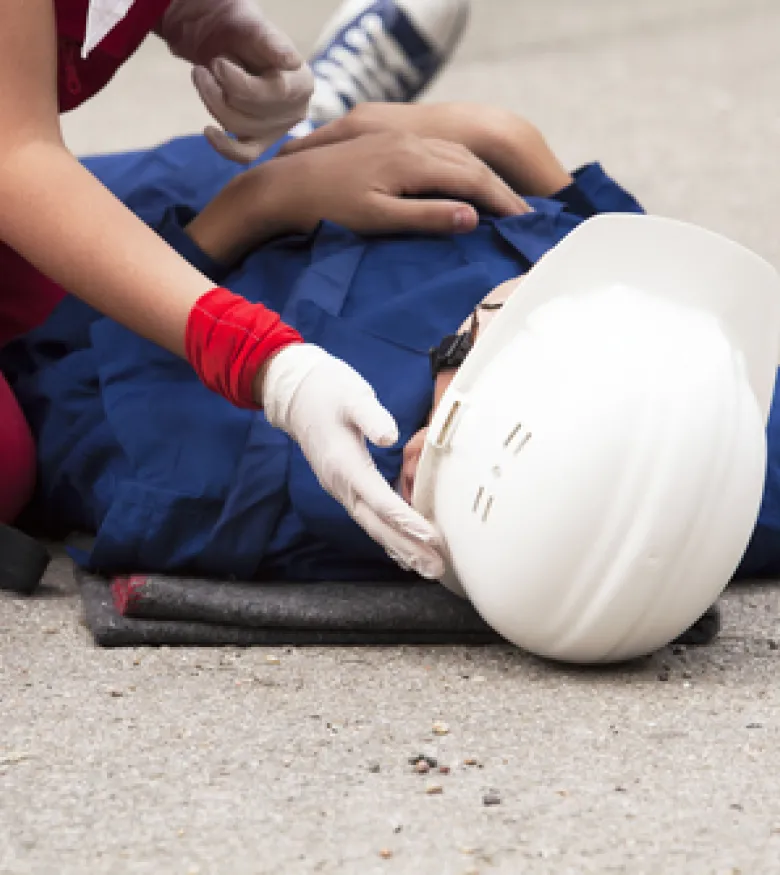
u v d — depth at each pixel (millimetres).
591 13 27953
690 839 4598
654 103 19625
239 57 8195
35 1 6273
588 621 5711
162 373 7160
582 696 5750
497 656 6270
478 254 7418
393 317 6973
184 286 6207
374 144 7641
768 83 20672
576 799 4848
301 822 4715
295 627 6375
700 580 5691
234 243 7777
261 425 6832
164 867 4465
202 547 6832
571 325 5734
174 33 8398
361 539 6734
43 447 7645
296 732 5402
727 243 5758
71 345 7953
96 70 7848
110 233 6266
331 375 6016
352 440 6004
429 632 6414
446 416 5855
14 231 6402
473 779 5000
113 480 7277
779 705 5652
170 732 5402
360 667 6121
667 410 5516
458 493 5844
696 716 5535
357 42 10789
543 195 8516
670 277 5844
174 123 18750
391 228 7461
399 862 4480
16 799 4887
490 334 5836
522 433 5621
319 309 7035
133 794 4914
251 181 7758
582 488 5508
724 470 5574
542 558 5613
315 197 7570
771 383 6000
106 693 5793
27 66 6332
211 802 4852
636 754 5191
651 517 5496
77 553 7172
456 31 10961
